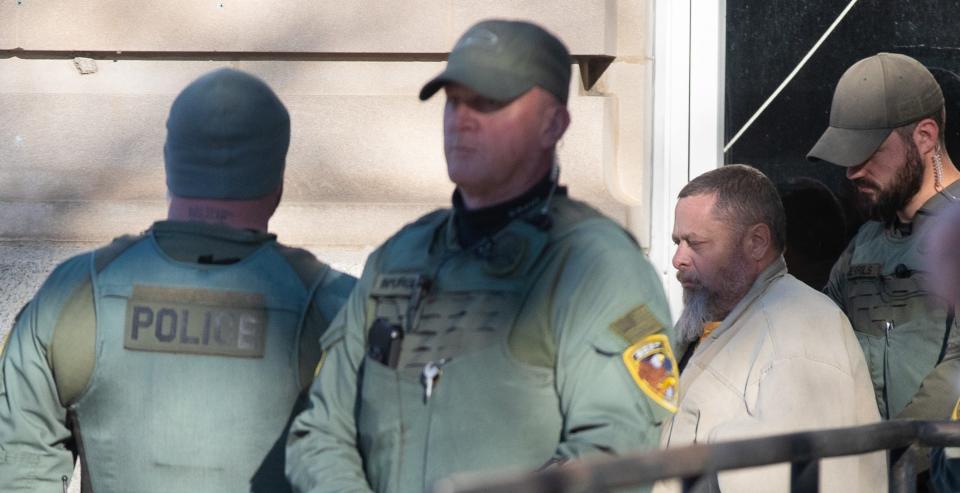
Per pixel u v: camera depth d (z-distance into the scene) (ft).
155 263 33.86
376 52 55.26
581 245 28.99
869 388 42.55
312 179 55.57
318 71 56.03
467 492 19.02
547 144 30.14
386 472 29.48
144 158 55.47
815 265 62.44
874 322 49.98
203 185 34.35
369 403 29.91
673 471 23.13
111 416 33.53
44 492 33.94
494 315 28.68
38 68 55.93
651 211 58.80
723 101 61.05
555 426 28.66
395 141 55.77
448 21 55.16
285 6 55.16
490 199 30.09
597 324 28.40
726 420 40.88
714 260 43.27
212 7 55.01
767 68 62.08
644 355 28.58
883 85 51.06
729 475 39.83
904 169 50.78
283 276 34.30
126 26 54.95
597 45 56.34
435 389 28.78
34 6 54.95
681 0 59.47
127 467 33.47
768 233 43.14
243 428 33.40
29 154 55.62
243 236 34.32
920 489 44.45
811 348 40.81
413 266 30.55
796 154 62.44
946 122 64.08
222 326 33.47
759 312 41.93
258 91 34.99
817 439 27.43
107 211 54.85
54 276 34.32
